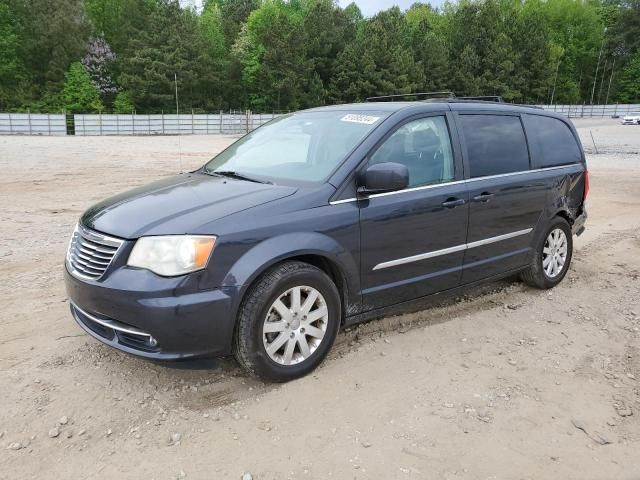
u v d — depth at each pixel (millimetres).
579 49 97875
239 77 74375
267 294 3379
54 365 3787
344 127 4270
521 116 5289
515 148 5086
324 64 72938
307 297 3617
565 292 5574
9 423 3141
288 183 3900
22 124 43906
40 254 6684
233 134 50500
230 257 3281
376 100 5332
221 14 89500
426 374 3795
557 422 3295
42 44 63781
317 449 2979
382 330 4484
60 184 13266
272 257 3375
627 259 6898
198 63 66812
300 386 3584
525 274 5488
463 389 3621
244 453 2938
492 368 3922
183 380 3629
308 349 3678
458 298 5285
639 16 97500
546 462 2939
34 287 5406
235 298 3289
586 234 8383
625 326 4727
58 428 3107
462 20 86438
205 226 3264
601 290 5660
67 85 63375
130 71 65812
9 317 4609
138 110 65625
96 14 74062
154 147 28062
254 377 3549
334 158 3977
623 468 2914
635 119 59656
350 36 75875
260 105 72312
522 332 4555
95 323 3525
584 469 2896
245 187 3855
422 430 3168
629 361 4102
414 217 4102
